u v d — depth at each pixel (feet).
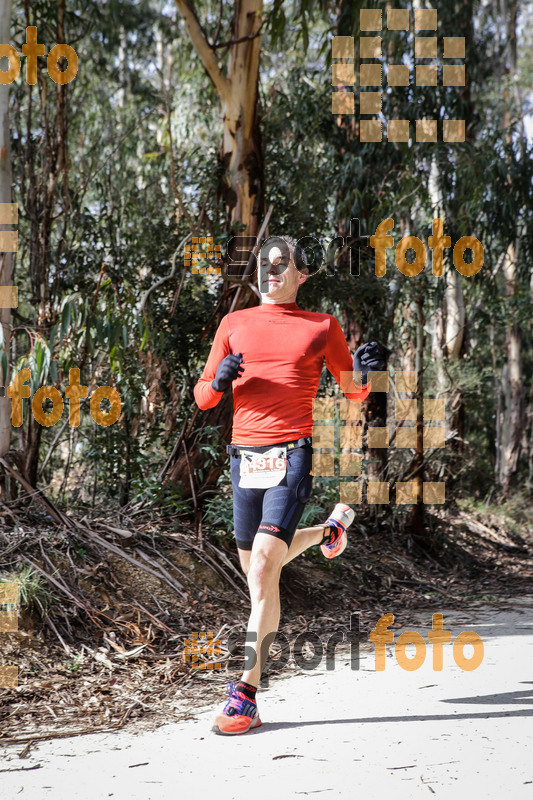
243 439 13.16
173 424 25.09
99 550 20.43
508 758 10.70
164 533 22.99
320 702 13.76
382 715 12.86
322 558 26.86
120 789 9.84
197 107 46.55
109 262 28.02
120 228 29.01
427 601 26.66
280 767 10.51
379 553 32.60
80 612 17.65
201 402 13.91
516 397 69.41
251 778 10.13
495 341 69.31
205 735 11.99
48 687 14.34
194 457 25.22
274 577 12.50
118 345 21.91
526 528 52.21
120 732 12.19
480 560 38.99
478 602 26.63
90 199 33.04
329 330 13.56
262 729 12.25
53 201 25.50
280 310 13.74
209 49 28.66
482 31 65.67
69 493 26.43
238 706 12.17
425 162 41.01
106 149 36.45
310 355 13.15
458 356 46.75
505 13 69.56
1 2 21.26
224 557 22.65
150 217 29.71
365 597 26.09
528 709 13.06
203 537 23.40
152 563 20.88
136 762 10.81
